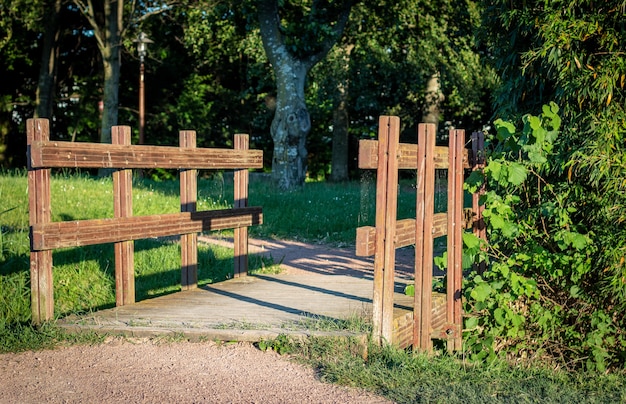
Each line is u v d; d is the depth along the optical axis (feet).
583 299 19.52
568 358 19.76
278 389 15.33
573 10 19.67
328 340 17.58
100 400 14.43
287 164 66.74
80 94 107.55
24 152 113.70
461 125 120.78
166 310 20.90
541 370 18.57
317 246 39.34
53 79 97.14
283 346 17.78
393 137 16.87
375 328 17.70
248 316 20.11
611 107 19.25
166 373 16.17
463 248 20.30
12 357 17.17
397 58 93.61
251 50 90.48
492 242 21.27
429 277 18.85
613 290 18.62
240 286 25.11
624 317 19.38
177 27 111.04
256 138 128.16
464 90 91.20
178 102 115.03
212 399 14.66
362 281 26.23
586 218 19.86
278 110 67.21
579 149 19.19
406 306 20.67
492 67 23.81
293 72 66.54
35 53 106.93
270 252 36.22
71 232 19.03
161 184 60.03
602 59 19.33
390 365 17.07
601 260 18.84
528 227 20.02
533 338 20.03
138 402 14.38
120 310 20.90
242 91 114.93
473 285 19.76
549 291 20.18
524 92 21.71
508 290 19.66
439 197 21.24
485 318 19.53
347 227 45.01
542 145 18.66
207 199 49.88
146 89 115.44
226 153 25.07
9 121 109.70
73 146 18.71
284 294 23.53
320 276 27.40
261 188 64.75
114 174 20.83
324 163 133.08
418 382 16.07
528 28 20.76
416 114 111.04
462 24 86.07
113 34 81.46
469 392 15.61
